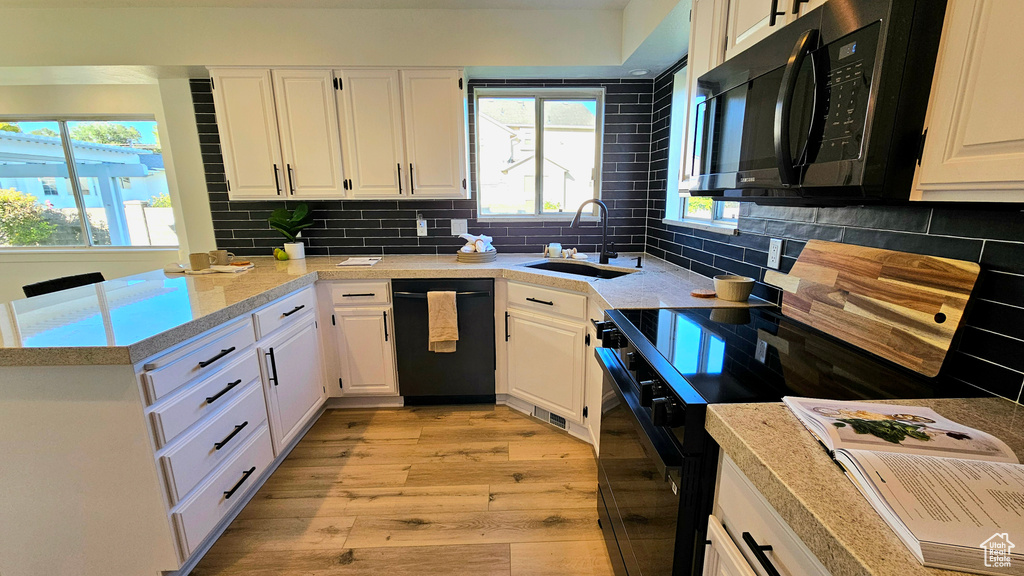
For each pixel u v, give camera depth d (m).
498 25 2.38
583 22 2.39
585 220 2.88
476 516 1.67
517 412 2.49
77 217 3.52
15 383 1.16
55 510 1.25
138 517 1.27
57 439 1.20
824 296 1.22
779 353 1.06
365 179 2.53
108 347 1.12
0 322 1.34
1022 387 0.78
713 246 1.98
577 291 1.99
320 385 2.36
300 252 2.74
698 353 1.06
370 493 1.80
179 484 1.31
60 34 2.29
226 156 2.47
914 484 0.52
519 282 2.26
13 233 3.52
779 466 0.60
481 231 2.88
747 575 0.68
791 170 0.98
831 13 0.86
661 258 2.64
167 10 2.29
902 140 0.77
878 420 0.69
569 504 1.74
